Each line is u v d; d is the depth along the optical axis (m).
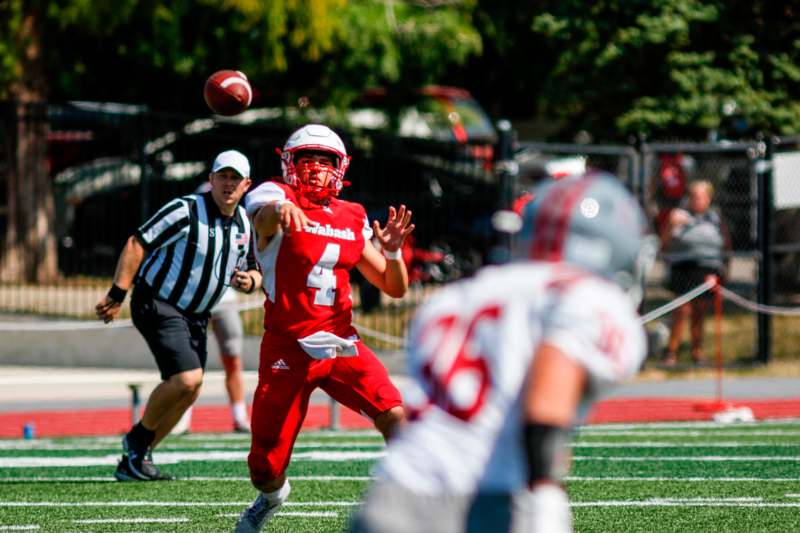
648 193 53.81
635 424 41.62
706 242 53.78
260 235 21.17
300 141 21.34
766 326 55.31
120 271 28.20
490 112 104.38
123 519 24.98
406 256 56.41
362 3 70.44
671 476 30.23
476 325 11.55
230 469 31.75
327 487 29.03
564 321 10.94
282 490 21.41
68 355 53.97
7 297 57.53
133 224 56.88
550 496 10.58
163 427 29.72
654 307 60.16
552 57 76.81
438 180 56.44
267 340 21.31
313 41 64.88
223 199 28.47
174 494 28.08
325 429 41.09
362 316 56.25
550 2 69.75
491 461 11.40
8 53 64.19
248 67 72.38
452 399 11.51
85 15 60.94
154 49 72.38
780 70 66.69
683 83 65.12
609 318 10.97
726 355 56.62
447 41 72.56
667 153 60.19
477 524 11.39
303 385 21.12
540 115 106.06
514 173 51.59
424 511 11.45
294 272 21.05
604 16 66.56
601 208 11.54
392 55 72.00
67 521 24.80
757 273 55.31
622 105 67.44
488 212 55.50
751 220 60.81
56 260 63.06
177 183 55.78
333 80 75.56
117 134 60.16
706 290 53.78
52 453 35.28
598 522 24.25
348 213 21.59
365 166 55.59
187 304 28.73
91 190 65.56
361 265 21.72
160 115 55.00
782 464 32.19
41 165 63.25
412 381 12.00
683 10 65.38
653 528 23.62
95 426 41.38
